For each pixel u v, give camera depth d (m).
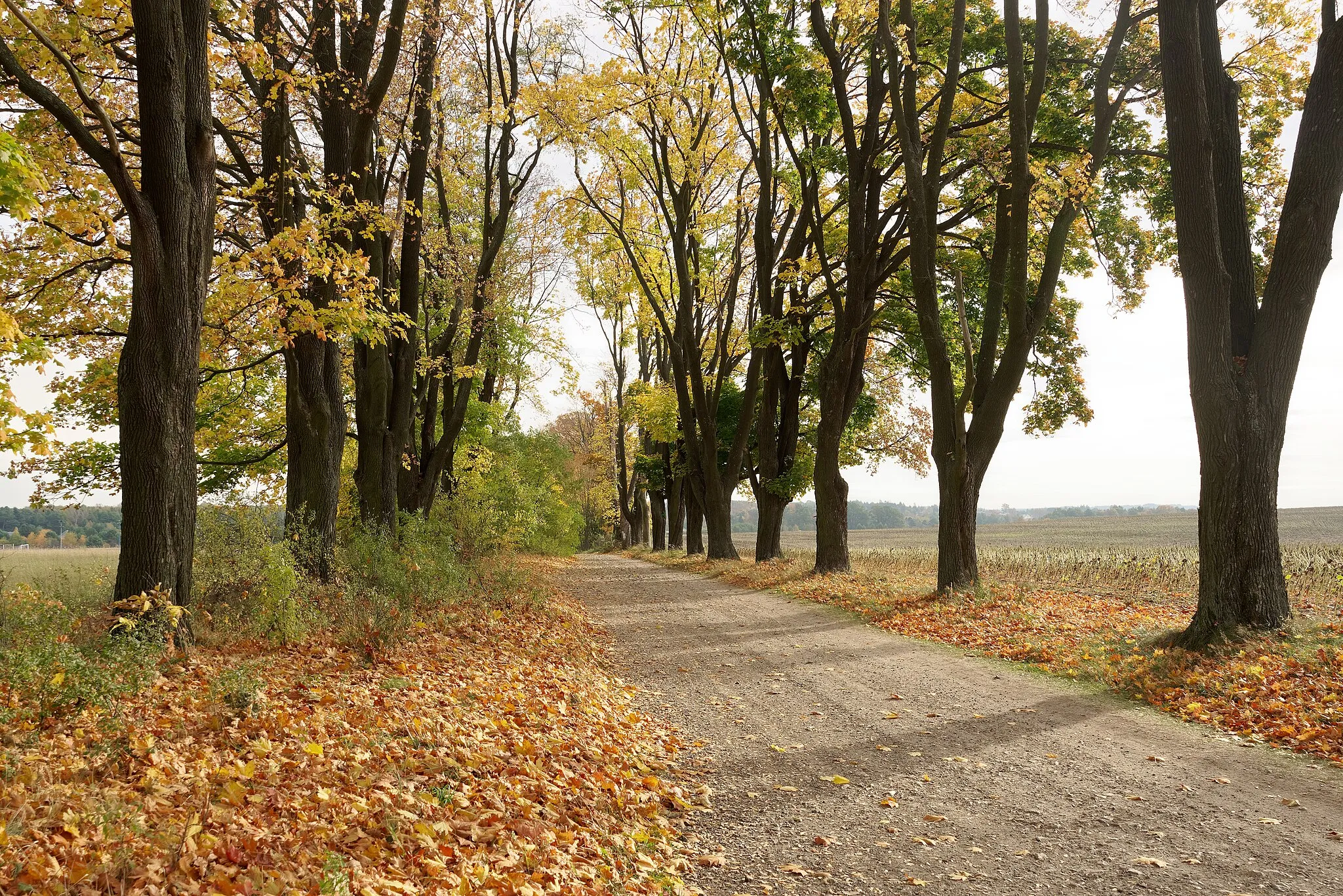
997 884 4.35
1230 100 10.44
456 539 21.70
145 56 7.84
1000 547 36.59
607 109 22.25
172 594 7.98
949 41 18.11
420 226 17.11
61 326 13.75
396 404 17.19
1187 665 8.96
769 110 25.42
